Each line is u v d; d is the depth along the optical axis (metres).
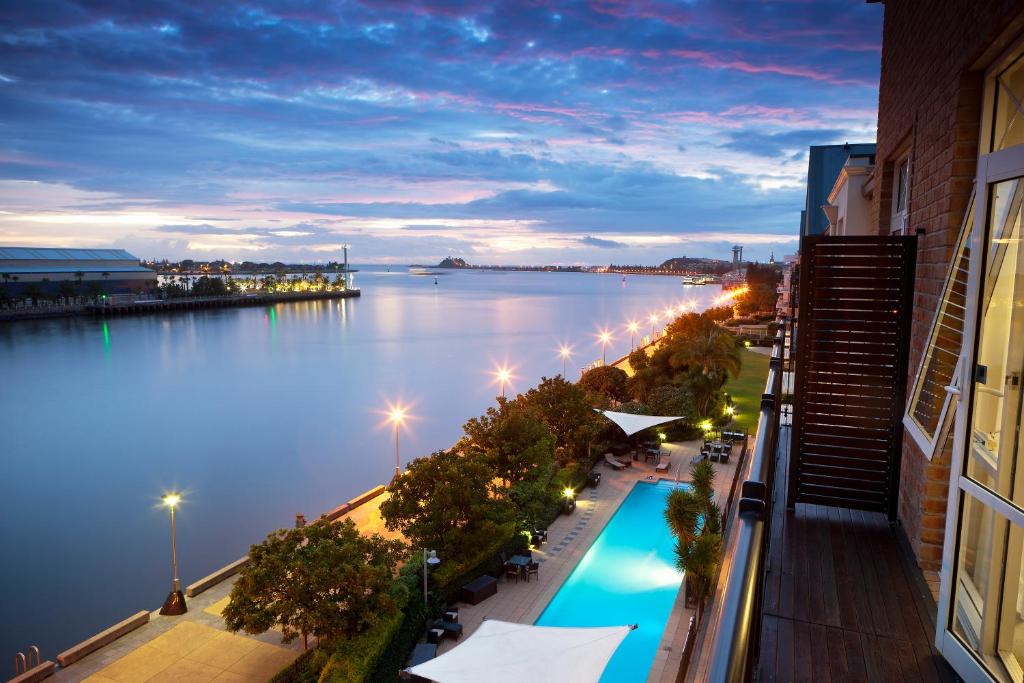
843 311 6.91
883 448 6.81
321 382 88.44
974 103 5.24
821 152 33.16
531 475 27.94
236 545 40.53
